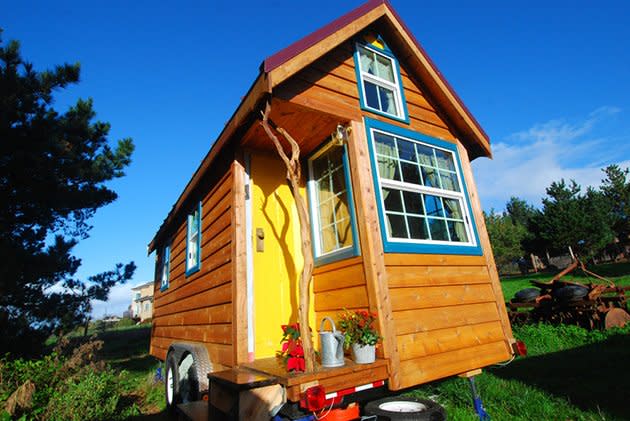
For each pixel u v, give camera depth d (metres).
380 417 3.20
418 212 4.57
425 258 4.14
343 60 4.52
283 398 2.80
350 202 4.01
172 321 7.42
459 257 4.55
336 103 4.17
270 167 4.81
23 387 4.19
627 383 4.74
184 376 4.76
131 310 48.19
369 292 3.58
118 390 5.46
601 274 19.19
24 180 8.12
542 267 31.44
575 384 4.92
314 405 2.59
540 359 6.64
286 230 4.67
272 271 4.38
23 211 8.62
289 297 4.40
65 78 8.96
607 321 8.08
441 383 5.03
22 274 8.14
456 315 4.17
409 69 5.41
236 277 4.00
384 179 4.26
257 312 4.11
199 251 5.77
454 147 5.40
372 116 4.50
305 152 4.95
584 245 24.92
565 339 8.05
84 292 10.43
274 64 3.48
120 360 11.19
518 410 4.21
